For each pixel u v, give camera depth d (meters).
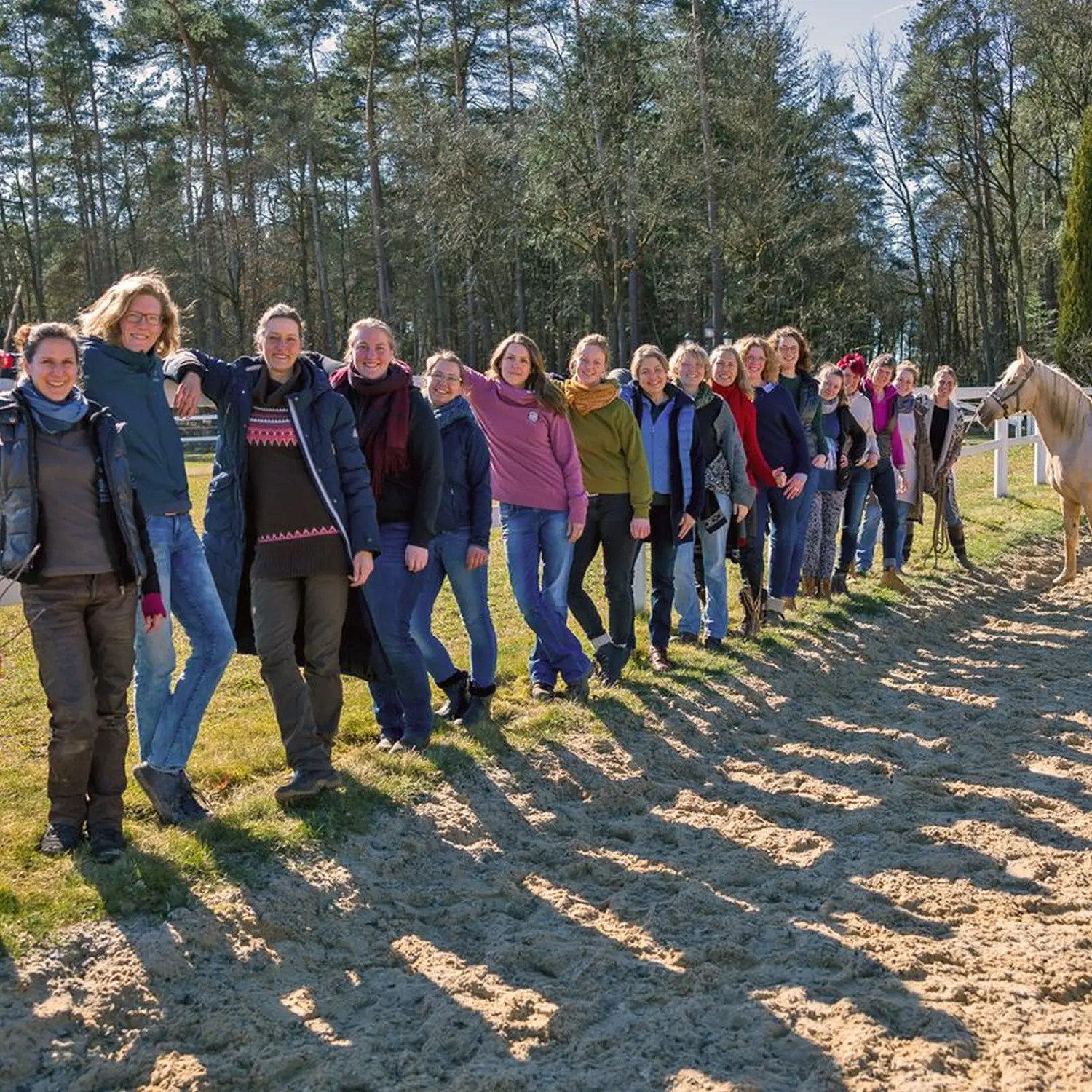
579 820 4.68
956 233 43.69
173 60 38.06
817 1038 3.02
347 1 36.34
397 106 33.38
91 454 3.68
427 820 4.45
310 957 3.47
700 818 4.73
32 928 3.32
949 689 6.84
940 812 4.84
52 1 38.59
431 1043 2.99
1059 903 3.88
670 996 3.27
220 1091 2.80
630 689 6.21
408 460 4.84
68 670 3.65
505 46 36.25
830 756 5.57
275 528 4.18
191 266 37.78
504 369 5.67
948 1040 2.99
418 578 5.00
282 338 4.13
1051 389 9.69
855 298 36.09
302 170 41.19
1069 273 27.95
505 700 5.92
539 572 6.44
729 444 6.89
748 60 29.97
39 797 4.31
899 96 38.91
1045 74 34.00
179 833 3.99
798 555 8.12
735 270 33.25
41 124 41.62
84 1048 2.94
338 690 4.50
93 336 4.02
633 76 31.14
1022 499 14.18
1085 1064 2.88
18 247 46.16
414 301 42.53
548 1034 3.06
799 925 3.71
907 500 9.83
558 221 31.64
